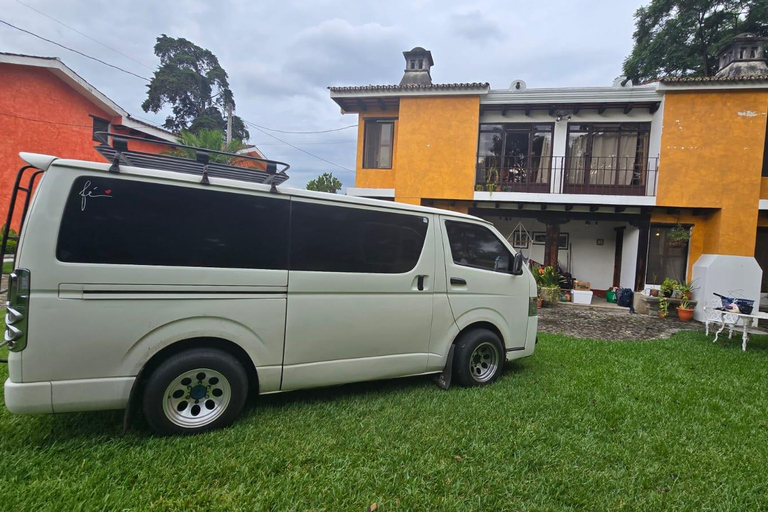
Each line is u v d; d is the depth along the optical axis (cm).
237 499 206
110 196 247
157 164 296
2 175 1154
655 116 1002
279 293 298
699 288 920
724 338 680
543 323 797
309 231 313
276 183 326
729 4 1580
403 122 1077
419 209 370
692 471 250
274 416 306
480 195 1039
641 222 1025
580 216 1080
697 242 1036
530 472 244
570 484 232
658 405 358
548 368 466
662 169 961
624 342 630
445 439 279
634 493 226
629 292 1037
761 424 323
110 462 232
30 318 224
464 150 1049
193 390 277
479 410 331
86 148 1342
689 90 938
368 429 290
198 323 270
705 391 401
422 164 1070
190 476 224
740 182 927
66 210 234
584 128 1063
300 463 243
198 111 3275
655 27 1802
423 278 366
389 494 218
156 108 3130
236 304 281
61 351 232
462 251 396
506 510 208
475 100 1041
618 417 329
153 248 257
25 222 235
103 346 242
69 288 232
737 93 926
